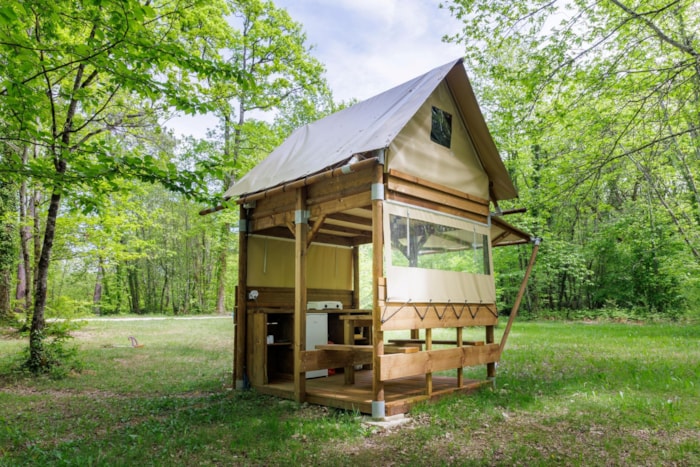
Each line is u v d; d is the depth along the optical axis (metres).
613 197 21.27
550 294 24.89
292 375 7.45
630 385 6.64
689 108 9.05
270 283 7.71
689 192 17.45
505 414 5.38
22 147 9.33
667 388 6.37
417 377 7.66
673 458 3.89
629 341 12.14
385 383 7.03
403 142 5.94
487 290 7.12
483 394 6.39
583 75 8.39
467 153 7.19
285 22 16.91
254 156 18.03
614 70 8.20
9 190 13.21
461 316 6.50
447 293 6.25
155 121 10.29
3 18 3.66
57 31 6.57
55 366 8.37
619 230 20.41
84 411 5.85
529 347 11.42
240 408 5.84
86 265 26.72
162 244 31.48
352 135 6.46
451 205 6.63
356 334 8.55
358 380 7.28
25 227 13.74
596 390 6.41
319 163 6.25
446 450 4.18
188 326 18.31
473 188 7.20
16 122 4.91
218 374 8.52
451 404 5.75
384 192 5.58
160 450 4.30
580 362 8.88
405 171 5.89
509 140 17.42
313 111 18.75
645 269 20.78
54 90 8.80
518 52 9.03
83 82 8.76
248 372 7.14
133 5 4.14
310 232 6.29
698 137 11.84
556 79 8.61
